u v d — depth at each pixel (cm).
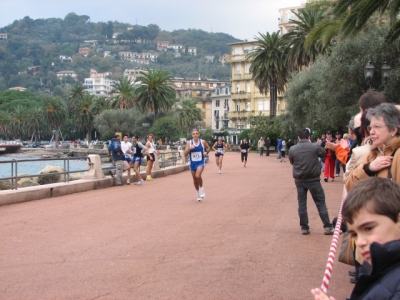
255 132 6756
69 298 566
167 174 2692
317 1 2338
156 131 7969
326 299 224
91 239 895
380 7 1573
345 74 2522
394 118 388
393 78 2305
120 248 819
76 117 12419
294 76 4303
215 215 1166
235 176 2470
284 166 3419
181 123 9612
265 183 2044
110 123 9612
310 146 927
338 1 1575
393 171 383
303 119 4116
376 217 227
